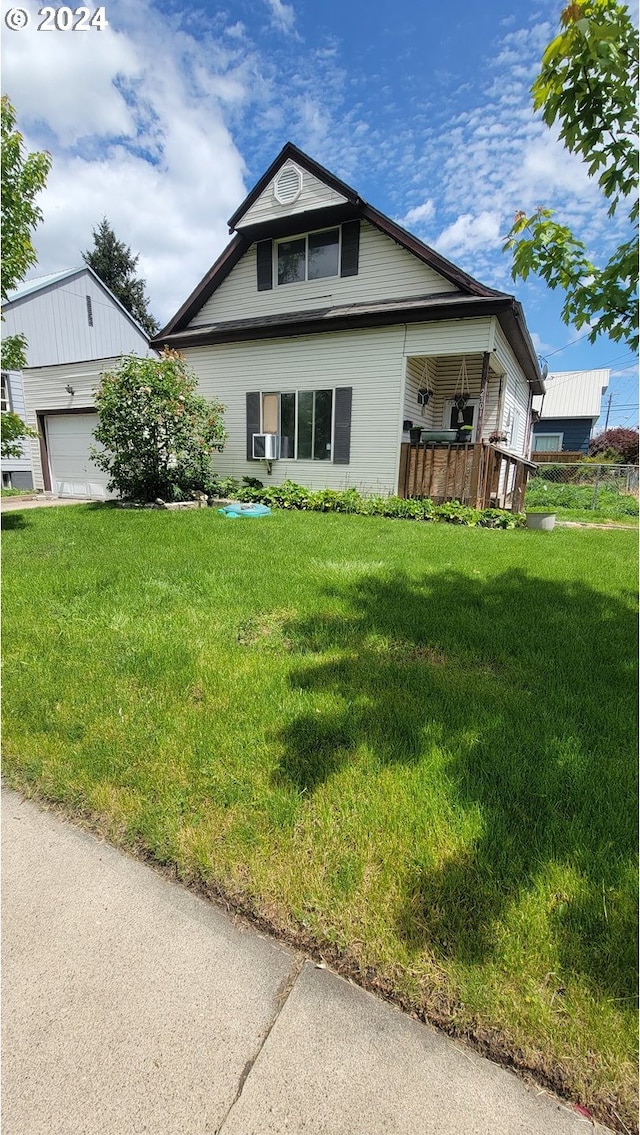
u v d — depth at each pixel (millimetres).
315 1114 915
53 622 3213
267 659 2682
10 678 2457
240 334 10555
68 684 2395
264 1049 1021
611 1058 979
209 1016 1083
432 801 1626
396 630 3115
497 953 1161
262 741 1947
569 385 25531
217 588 3924
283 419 10656
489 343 8383
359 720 2082
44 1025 1061
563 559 5375
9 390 14523
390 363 9266
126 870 1462
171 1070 983
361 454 9789
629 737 1990
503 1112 923
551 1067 984
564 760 1845
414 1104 932
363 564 4766
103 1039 1037
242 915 1319
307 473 10508
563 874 1360
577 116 2094
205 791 1693
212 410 10133
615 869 1374
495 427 11172
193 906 1349
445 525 7699
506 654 2795
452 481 8938
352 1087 957
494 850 1438
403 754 1862
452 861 1405
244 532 6469
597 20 1920
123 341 21266
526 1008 1056
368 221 9484
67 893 1386
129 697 2277
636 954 1147
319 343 9930
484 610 3604
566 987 1094
